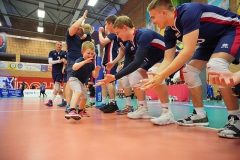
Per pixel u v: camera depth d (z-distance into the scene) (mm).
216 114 2762
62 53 4469
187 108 3678
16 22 16672
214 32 1421
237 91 892
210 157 903
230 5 6746
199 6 1354
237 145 1108
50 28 17891
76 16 14273
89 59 2043
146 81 1344
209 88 7469
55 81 4359
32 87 16047
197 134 1398
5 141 1194
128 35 1980
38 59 19125
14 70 16047
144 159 876
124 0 13516
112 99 3025
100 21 16156
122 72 1688
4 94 12188
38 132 1463
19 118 2225
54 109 3438
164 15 1422
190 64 1714
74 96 2078
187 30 1276
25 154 943
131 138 1276
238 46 1294
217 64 1270
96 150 1012
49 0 13195
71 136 1331
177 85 6930
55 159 875
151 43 2014
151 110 3354
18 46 16422
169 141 1198
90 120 2104
